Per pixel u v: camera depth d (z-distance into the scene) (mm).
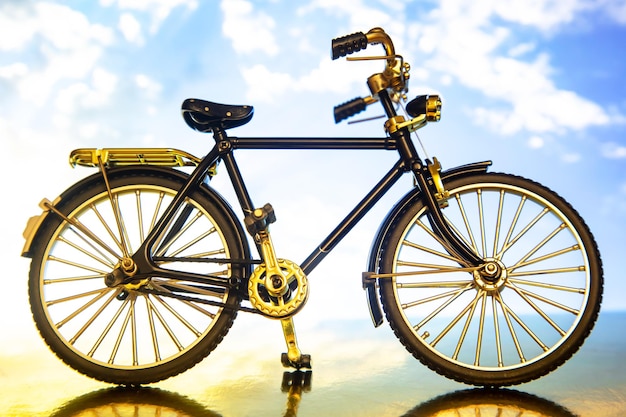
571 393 1789
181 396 1797
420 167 1889
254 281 1851
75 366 1903
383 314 1935
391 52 1909
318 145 1918
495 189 1916
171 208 1921
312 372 2107
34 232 1912
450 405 1666
